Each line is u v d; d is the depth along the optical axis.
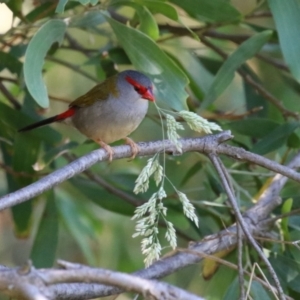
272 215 8.49
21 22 9.22
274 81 11.46
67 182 10.89
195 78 10.68
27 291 4.34
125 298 11.27
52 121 9.08
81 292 6.36
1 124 9.48
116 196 9.97
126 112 8.70
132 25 9.09
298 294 8.06
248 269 7.78
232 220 8.79
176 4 8.75
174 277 11.84
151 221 5.79
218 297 8.00
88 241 12.63
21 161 9.23
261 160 7.00
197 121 5.94
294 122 8.83
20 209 9.64
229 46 11.95
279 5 8.30
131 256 12.39
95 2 7.10
